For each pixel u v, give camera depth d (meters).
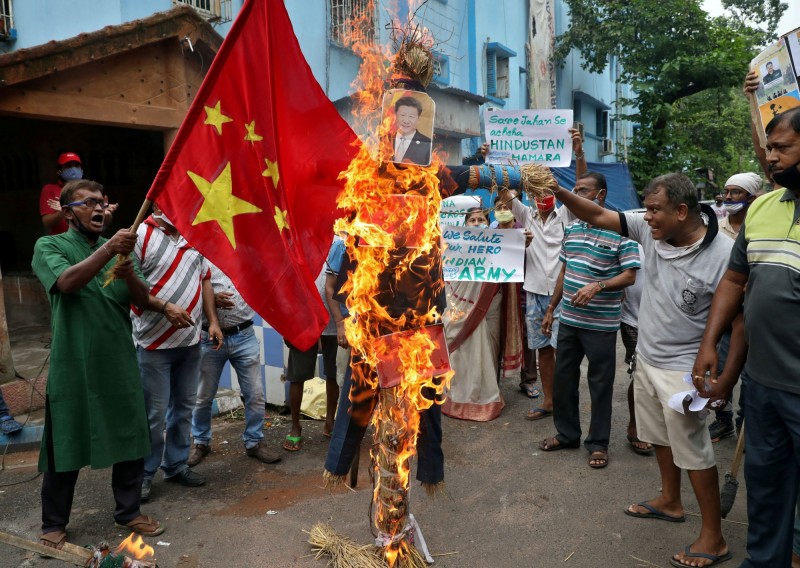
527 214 5.65
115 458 3.41
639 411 3.59
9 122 9.23
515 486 4.21
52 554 3.24
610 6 14.56
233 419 5.64
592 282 4.48
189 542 3.51
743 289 2.82
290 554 3.37
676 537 3.53
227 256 2.61
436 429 3.01
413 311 2.77
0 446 4.76
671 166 14.85
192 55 6.94
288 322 2.61
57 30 8.66
